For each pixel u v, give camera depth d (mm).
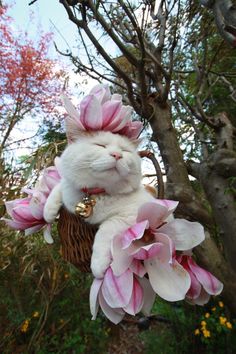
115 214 321
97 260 287
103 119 340
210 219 491
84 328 1154
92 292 282
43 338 1056
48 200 374
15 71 2717
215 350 1061
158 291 268
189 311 1192
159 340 1217
